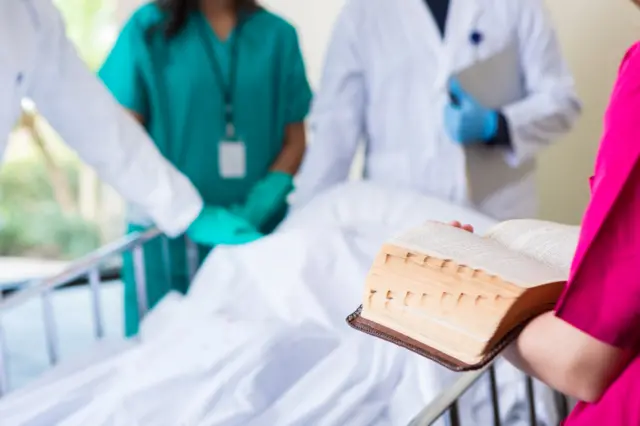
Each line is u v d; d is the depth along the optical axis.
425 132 2.06
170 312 1.79
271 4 3.13
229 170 2.11
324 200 1.98
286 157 2.20
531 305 0.65
